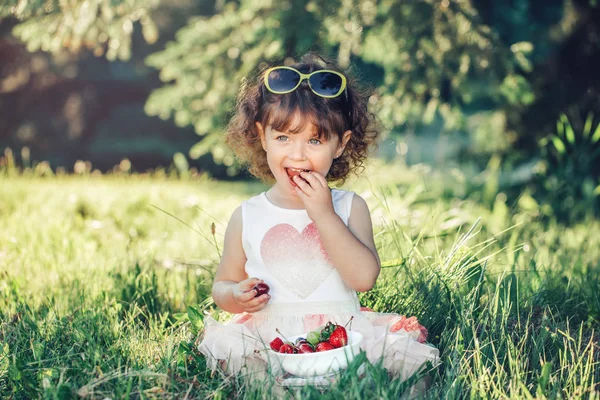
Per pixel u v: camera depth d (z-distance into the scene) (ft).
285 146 9.27
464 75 23.47
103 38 20.90
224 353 8.90
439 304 10.64
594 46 28.25
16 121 63.98
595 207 24.57
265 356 8.79
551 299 12.27
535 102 28.45
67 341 10.15
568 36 28.71
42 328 10.37
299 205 9.70
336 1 22.22
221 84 24.34
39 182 29.17
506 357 9.36
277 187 9.94
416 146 50.11
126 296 12.45
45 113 65.87
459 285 10.92
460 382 8.50
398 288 11.27
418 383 8.55
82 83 68.28
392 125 23.70
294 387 8.07
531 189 26.61
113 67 69.77
